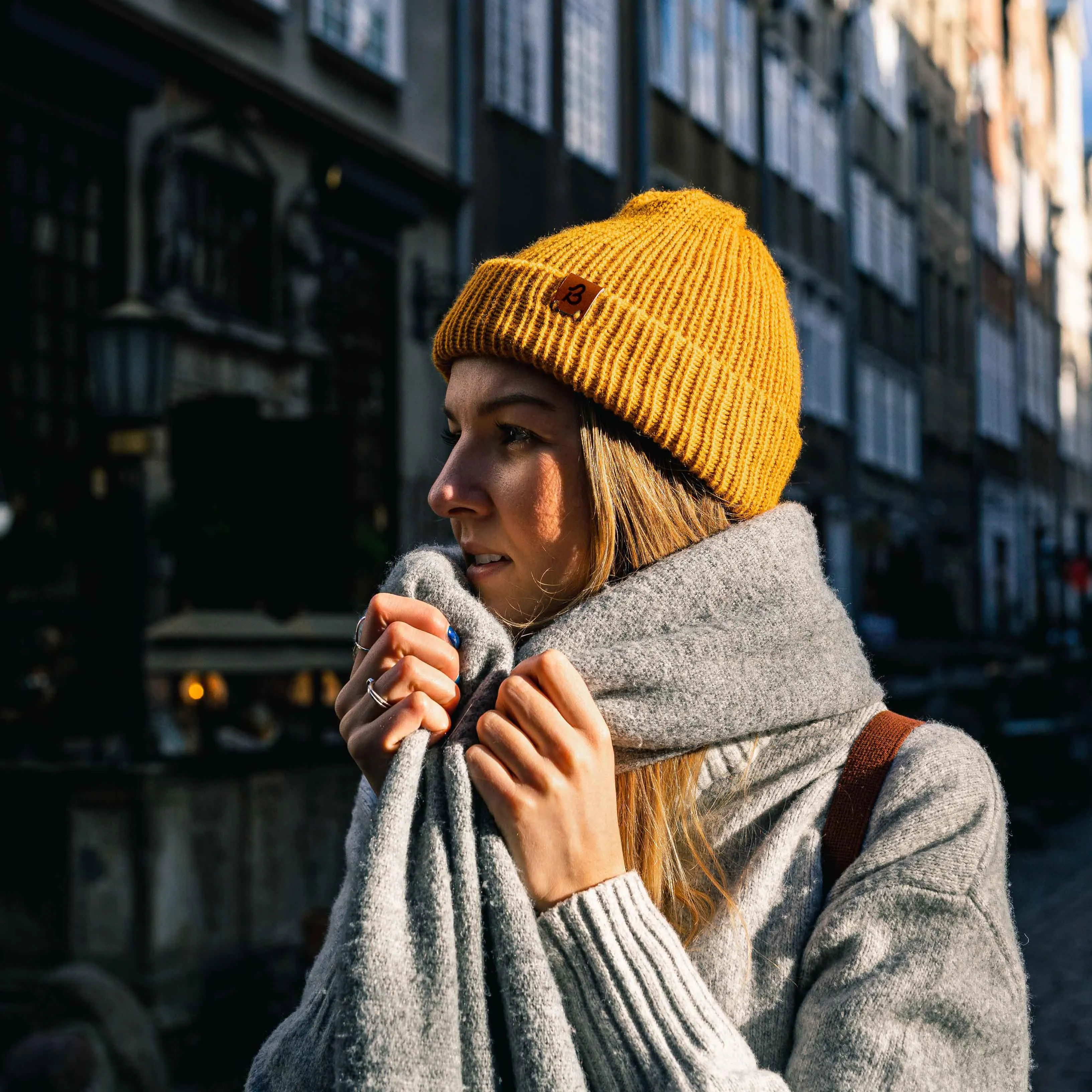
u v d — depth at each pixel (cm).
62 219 763
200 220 879
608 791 117
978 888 113
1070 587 3309
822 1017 111
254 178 926
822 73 2133
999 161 3300
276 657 580
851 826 123
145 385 611
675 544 132
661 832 122
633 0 1511
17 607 702
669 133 1585
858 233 2270
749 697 121
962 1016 109
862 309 2275
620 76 1475
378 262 1097
